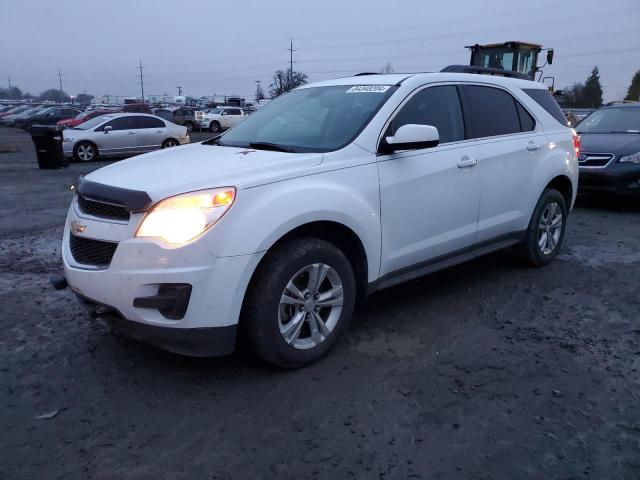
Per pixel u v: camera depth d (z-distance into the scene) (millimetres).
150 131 18250
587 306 4469
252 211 3027
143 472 2482
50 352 3621
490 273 5285
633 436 2762
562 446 2680
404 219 3846
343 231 3568
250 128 4473
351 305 3578
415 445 2682
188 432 2775
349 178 3510
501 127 4785
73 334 3896
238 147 4027
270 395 3113
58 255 5953
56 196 10047
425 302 4531
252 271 3018
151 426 2824
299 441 2707
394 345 3742
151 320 2949
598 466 2539
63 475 2459
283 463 2547
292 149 3729
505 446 2678
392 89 4051
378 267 3738
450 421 2877
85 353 3611
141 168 3469
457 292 4762
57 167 14992
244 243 2965
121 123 17734
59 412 2943
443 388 3195
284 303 3221
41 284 4969
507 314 4297
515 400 3078
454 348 3707
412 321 4145
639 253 6055
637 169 8016
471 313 4305
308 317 3379
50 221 7762
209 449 2643
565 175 5371
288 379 3285
